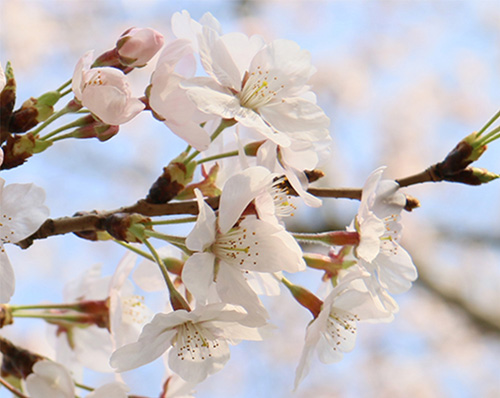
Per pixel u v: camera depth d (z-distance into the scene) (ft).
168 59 1.57
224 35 1.59
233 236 1.54
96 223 1.56
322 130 1.59
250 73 1.59
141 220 1.54
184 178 1.58
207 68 1.57
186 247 1.54
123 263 1.64
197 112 1.57
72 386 1.63
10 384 1.64
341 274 1.63
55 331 1.71
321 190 1.61
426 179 1.63
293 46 1.60
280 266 1.54
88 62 1.55
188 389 1.67
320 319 1.58
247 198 1.53
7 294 1.49
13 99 1.55
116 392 1.61
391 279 1.62
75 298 1.73
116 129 1.57
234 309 1.53
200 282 1.52
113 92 1.54
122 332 1.65
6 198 1.51
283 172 1.59
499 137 1.62
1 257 1.50
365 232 1.59
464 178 1.62
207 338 1.56
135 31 1.58
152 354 1.55
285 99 1.59
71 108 1.57
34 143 1.55
